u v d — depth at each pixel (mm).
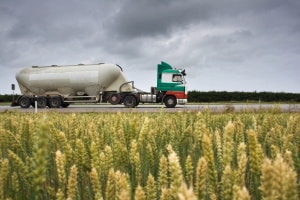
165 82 37688
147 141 3521
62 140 3064
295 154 2951
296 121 4035
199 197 2035
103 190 2770
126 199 1711
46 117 1687
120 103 38844
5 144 3582
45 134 1666
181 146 4020
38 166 1647
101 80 39406
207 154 2291
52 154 3586
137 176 2859
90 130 3799
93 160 2799
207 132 3756
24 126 3934
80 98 40844
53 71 41656
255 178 2543
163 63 38156
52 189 2668
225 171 2137
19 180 3086
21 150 3549
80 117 7352
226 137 2564
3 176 2559
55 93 41906
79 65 41219
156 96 38031
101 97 40062
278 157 1649
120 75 39750
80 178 3010
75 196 2604
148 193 2184
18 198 2777
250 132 2377
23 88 43500
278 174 1577
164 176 2328
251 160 2375
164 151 3900
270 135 4109
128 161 3061
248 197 1631
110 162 2803
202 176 2043
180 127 4691
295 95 79750
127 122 3656
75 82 40344
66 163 3018
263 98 79250
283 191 1576
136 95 38156
